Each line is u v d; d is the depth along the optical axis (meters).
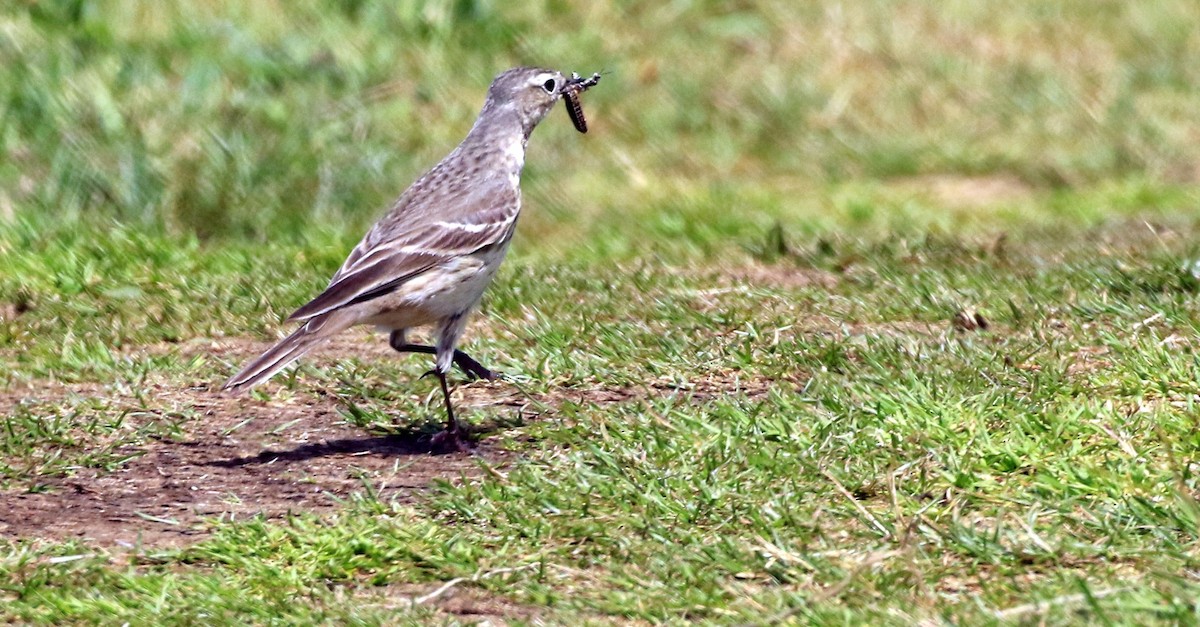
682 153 20.98
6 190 17.33
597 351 12.01
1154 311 12.40
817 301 13.59
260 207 17.62
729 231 17.48
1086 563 8.23
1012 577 8.13
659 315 13.11
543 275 14.61
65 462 10.22
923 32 24.75
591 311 13.20
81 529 9.17
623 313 13.22
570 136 21.02
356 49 21.20
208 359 12.39
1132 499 8.80
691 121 21.81
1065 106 22.78
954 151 21.20
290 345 10.03
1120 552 8.26
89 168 17.64
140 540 8.84
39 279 14.56
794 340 12.13
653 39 23.69
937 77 23.45
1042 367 11.22
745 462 9.54
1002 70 23.88
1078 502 8.92
